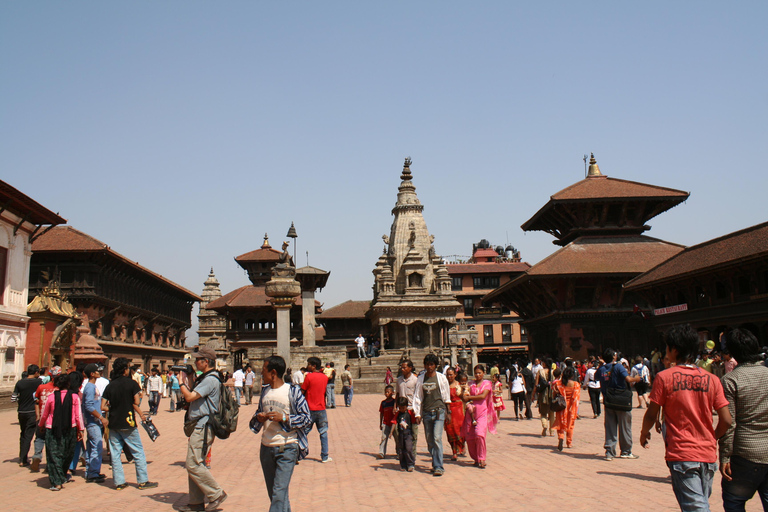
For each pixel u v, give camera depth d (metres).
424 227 64.75
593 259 54.34
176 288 79.12
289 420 9.25
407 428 14.29
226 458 17.45
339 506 10.95
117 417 12.95
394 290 61.53
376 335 65.50
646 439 8.04
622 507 10.38
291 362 46.81
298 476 13.98
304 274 52.38
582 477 13.07
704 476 7.39
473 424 14.70
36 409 15.66
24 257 39.62
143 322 70.81
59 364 40.66
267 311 83.25
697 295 41.38
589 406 30.89
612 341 53.56
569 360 18.56
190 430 10.70
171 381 34.84
